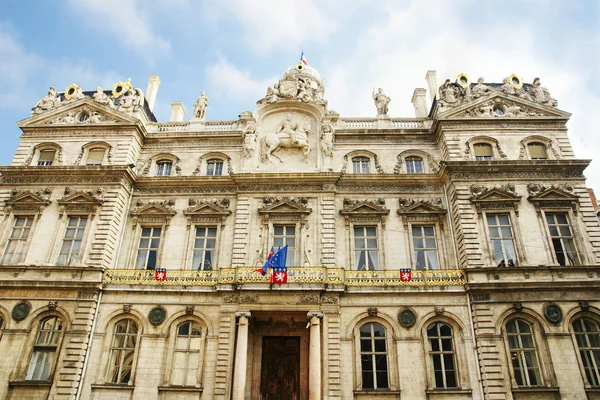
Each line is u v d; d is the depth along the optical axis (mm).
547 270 28734
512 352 27203
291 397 29078
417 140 35969
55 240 31172
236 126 37719
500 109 35656
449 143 33781
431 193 33406
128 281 29922
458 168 32250
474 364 27109
